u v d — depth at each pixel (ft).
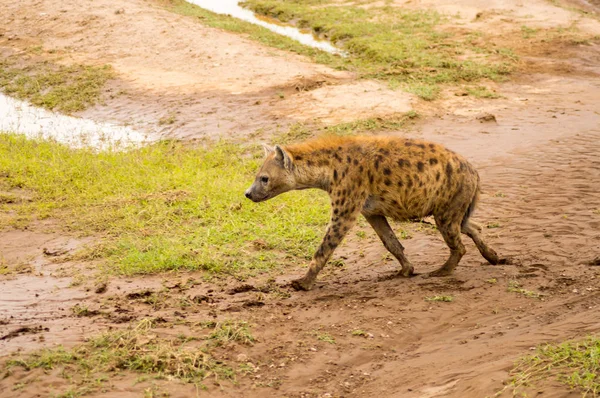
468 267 50.34
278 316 42.57
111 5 146.00
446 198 46.80
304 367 35.96
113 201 67.56
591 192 66.85
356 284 48.98
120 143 90.38
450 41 135.54
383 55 124.98
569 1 171.22
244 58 120.16
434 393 31.27
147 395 32.17
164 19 139.13
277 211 64.95
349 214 46.96
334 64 120.37
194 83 111.65
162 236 59.21
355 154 46.70
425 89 105.60
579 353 31.55
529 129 89.81
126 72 117.91
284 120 94.99
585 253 50.85
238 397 32.99
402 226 61.05
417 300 44.06
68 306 45.60
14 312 44.60
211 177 74.43
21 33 137.69
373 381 34.35
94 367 34.76
